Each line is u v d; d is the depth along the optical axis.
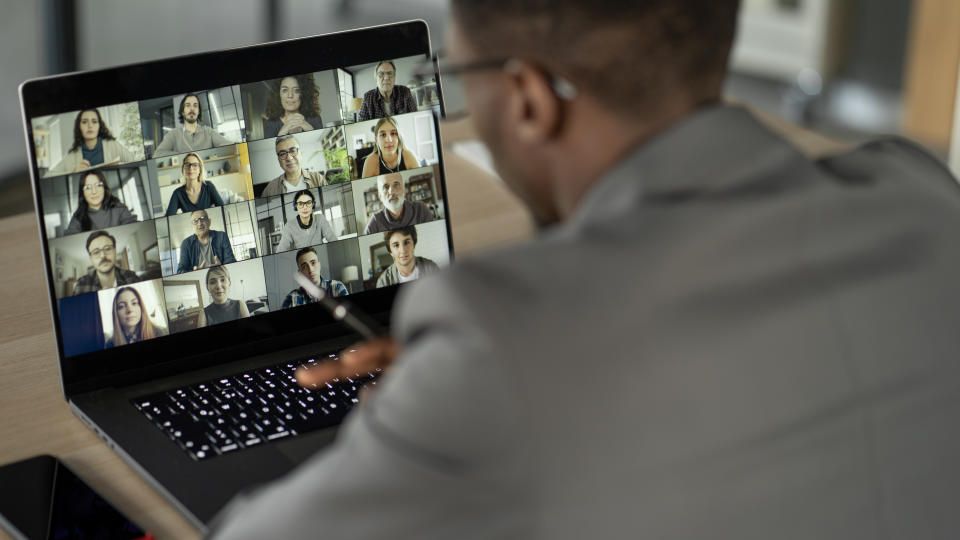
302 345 1.12
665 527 0.55
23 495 0.90
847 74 3.83
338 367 0.80
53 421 1.03
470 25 0.64
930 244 0.63
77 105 1.01
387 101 1.14
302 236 1.11
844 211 0.61
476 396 0.53
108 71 1.02
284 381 1.05
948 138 3.27
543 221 0.72
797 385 0.57
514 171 0.69
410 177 1.16
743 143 0.62
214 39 4.56
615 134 0.63
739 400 0.55
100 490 0.93
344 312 0.93
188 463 0.94
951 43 3.17
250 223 1.09
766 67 4.12
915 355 0.60
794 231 0.59
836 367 0.58
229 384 1.05
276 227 1.10
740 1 0.64
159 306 1.06
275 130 1.09
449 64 0.65
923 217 0.64
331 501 0.55
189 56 1.04
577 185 0.66
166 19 4.65
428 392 0.54
